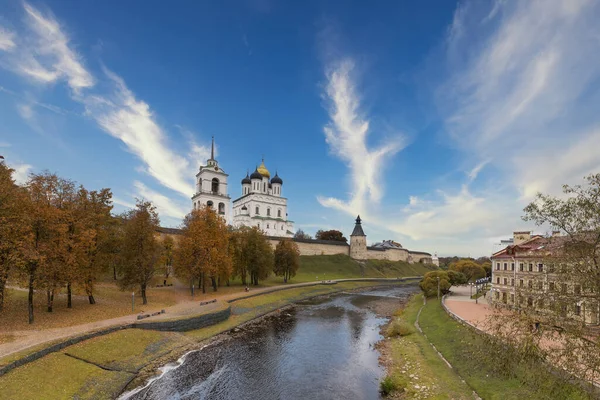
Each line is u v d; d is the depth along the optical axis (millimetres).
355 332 41688
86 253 39781
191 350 32625
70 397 21172
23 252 28328
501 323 15359
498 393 21203
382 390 24531
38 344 25438
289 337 38750
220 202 112688
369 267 134000
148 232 45594
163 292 56562
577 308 13359
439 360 29250
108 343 29188
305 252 129250
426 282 63719
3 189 28953
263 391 24391
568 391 13422
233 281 80188
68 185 37906
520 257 44219
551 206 14305
